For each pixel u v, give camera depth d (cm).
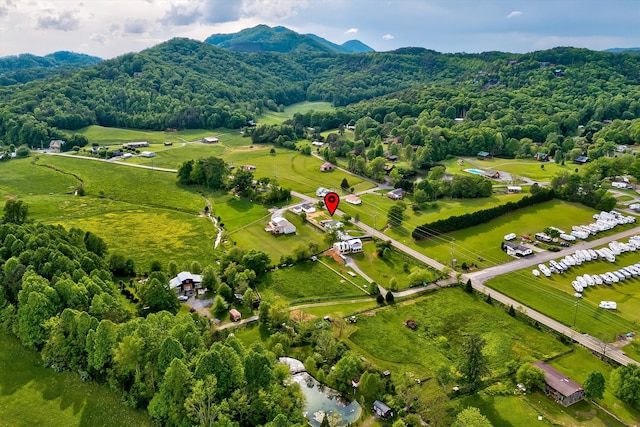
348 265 15588
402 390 9612
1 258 12219
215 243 17225
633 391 9438
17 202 16100
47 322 9700
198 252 16388
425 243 17312
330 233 17300
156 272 12756
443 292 13962
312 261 15788
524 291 14000
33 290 10188
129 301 12475
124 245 16662
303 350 11131
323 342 10812
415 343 11575
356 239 16825
